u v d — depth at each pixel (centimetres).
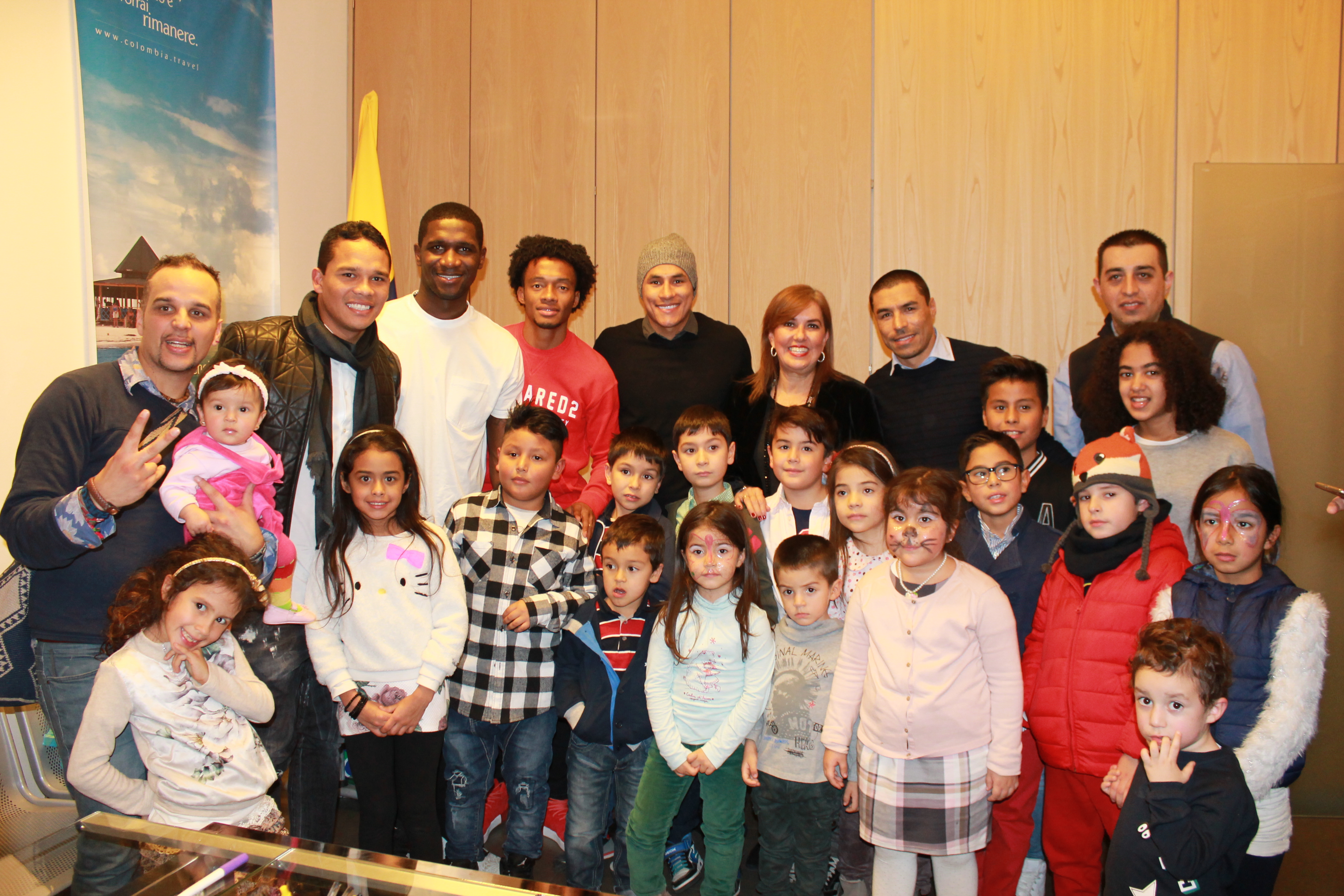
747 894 230
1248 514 169
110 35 272
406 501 205
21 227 247
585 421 273
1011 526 208
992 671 182
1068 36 334
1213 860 150
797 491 224
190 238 308
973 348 268
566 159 379
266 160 348
